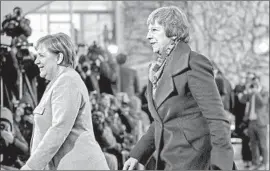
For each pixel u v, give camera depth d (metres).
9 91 13.06
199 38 16.98
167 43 4.05
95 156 4.30
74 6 15.80
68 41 4.48
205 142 3.94
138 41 16.23
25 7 14.60
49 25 15.48
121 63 15.73
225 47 17.02
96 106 15.06
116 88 15.48
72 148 4.29
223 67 16.94
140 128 15.34
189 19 16.95
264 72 16.89
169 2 16.67
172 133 3.96
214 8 17.00
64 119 4.23
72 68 4.47
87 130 4.35
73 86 4.30
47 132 4.23
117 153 15.01
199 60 3.93
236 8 17.06
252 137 16.17
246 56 16.98
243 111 16.28
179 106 3.96
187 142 3.93
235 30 17.06
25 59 13.13
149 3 16.45
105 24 16.09
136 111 15.41
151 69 4.09
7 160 12.87
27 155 12.91
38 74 13.19
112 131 15.05
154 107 4.05
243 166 16.09
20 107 13.03
